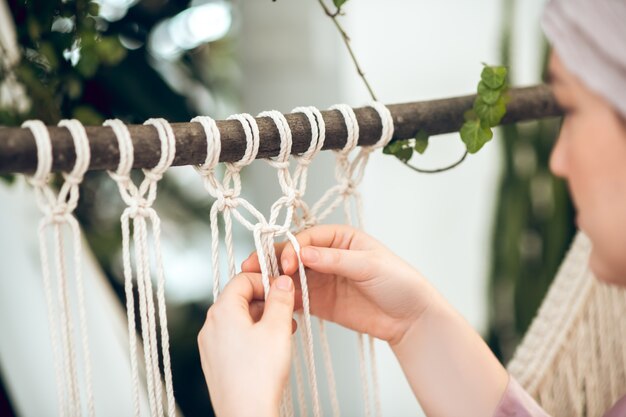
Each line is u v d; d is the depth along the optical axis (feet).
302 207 2.78
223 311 2.39
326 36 4.26
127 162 2.23
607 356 3.90
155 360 2.49
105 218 4.98
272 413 2.16
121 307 4.28
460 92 4.75
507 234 5.09
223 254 5.79
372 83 4.33
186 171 5.58
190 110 5.04
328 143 2.68
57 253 2.28
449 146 4.87
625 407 2.81
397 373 4.89
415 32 4.47
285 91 4.64
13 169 2.06
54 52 3.66
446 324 2.91
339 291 3.00
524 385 3.92
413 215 4.79
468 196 5.02
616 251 2.49
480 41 4.78
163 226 5.54
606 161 2.40
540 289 5.18
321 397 4.97
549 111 3.32
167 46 5.08
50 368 3.94
